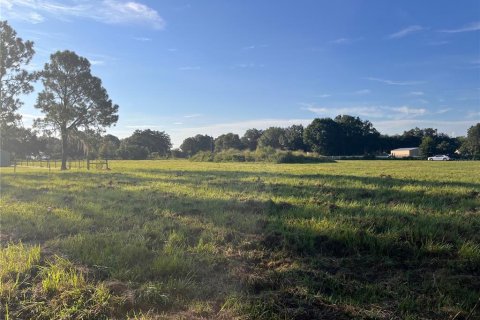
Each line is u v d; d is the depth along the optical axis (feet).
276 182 59.72
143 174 86.12
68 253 22.67
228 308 16.62
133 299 16.89
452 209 34.17
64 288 17.78
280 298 17.57
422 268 21.47
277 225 28.84
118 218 32.71
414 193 44.19
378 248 24.04
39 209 37.06
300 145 392.88
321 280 19.79
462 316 16.75
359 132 391.45
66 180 72.59
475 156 294.05
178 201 40.57
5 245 25.52
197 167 126.72
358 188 49.70
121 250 22.59
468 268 21.39
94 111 151.33
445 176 71.82
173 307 16.80
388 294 18.38
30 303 16.81
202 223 30.66
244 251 24.08
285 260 22.52
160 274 19.92
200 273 20.36
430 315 16.71
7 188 58.90
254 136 494.59
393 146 429.79
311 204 37.04
